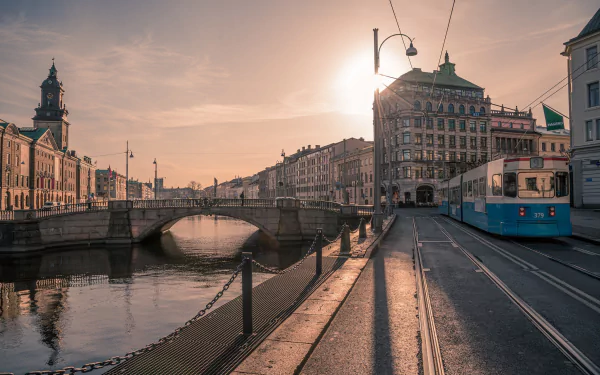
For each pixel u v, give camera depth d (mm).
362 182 75375
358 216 40562
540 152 74625
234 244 42062
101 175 154875
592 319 6441
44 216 37250
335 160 92875
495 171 17219
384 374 4531
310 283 9328
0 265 29625
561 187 15781
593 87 34188
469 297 7984
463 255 13477
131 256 33875
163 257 33438
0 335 13820
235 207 41344
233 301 8305
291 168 125562
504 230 16141
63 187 97188
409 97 67625
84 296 19812
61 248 37688
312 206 42812
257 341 5762
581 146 34750
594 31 33344
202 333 6328
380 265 11867
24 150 75375
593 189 33781
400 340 5629
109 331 14070
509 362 4824
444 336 5754
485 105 72125
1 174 65500
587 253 13492
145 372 5172
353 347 5379
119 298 19156
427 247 15672
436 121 68188
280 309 7414
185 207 41219
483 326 6188
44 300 19094
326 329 6137
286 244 39750
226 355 5410
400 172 67062
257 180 175125
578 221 23812
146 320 15359
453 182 31938
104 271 27188
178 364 5285
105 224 40688
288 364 4625
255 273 24344
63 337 13531
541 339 5605
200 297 19031
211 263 30578
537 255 13250
